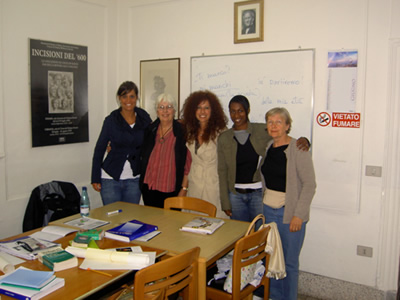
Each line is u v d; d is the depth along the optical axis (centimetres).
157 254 187
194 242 205
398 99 269
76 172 365
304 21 298
